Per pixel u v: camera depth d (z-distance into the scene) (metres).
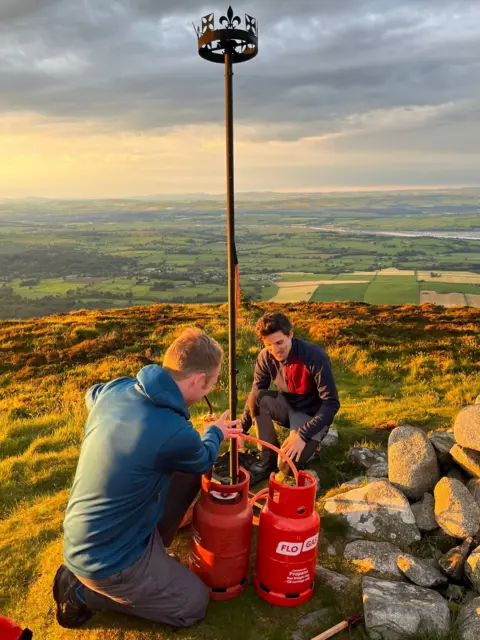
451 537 4.02
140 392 3.12
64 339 14.99
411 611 3.19
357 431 6.38
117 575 3.03
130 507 3.00
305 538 3.31
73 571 3.09
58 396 10.83
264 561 3.42
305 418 4.82
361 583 3.59
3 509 5.68
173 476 3.48
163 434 2.98
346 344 13.13
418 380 10.47
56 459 6.95
